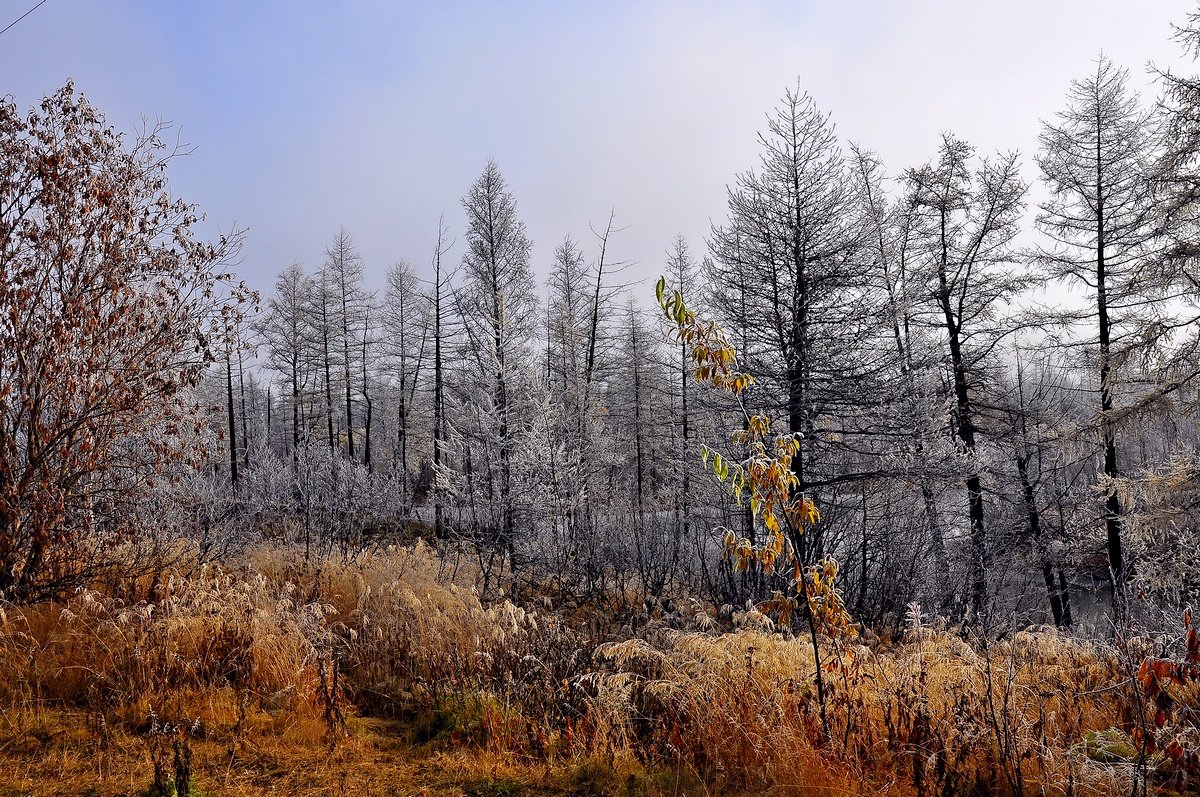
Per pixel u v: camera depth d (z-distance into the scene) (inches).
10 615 223.0
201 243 292.5
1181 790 143.2
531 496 571.2
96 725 175.9
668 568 498.0
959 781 148.1
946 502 626.8
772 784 157.8
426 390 1294.3
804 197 534.6
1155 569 390.0
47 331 251.0
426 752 181.3
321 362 1343.5
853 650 205.6
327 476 571.2
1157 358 423.5
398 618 270.1
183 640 216.7
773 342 528.1
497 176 900.6
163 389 275.0
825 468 538.3
